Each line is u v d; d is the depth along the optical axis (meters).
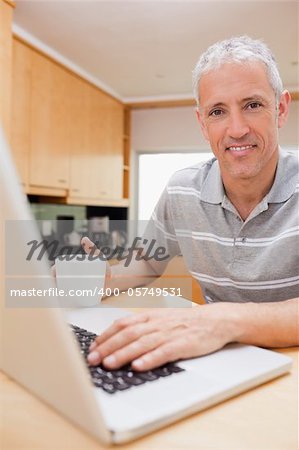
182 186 1.17
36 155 2.85
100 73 3.63
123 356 0.46
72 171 3.34
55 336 0.31
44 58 2.95
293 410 0.41
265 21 2.59
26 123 2.74
